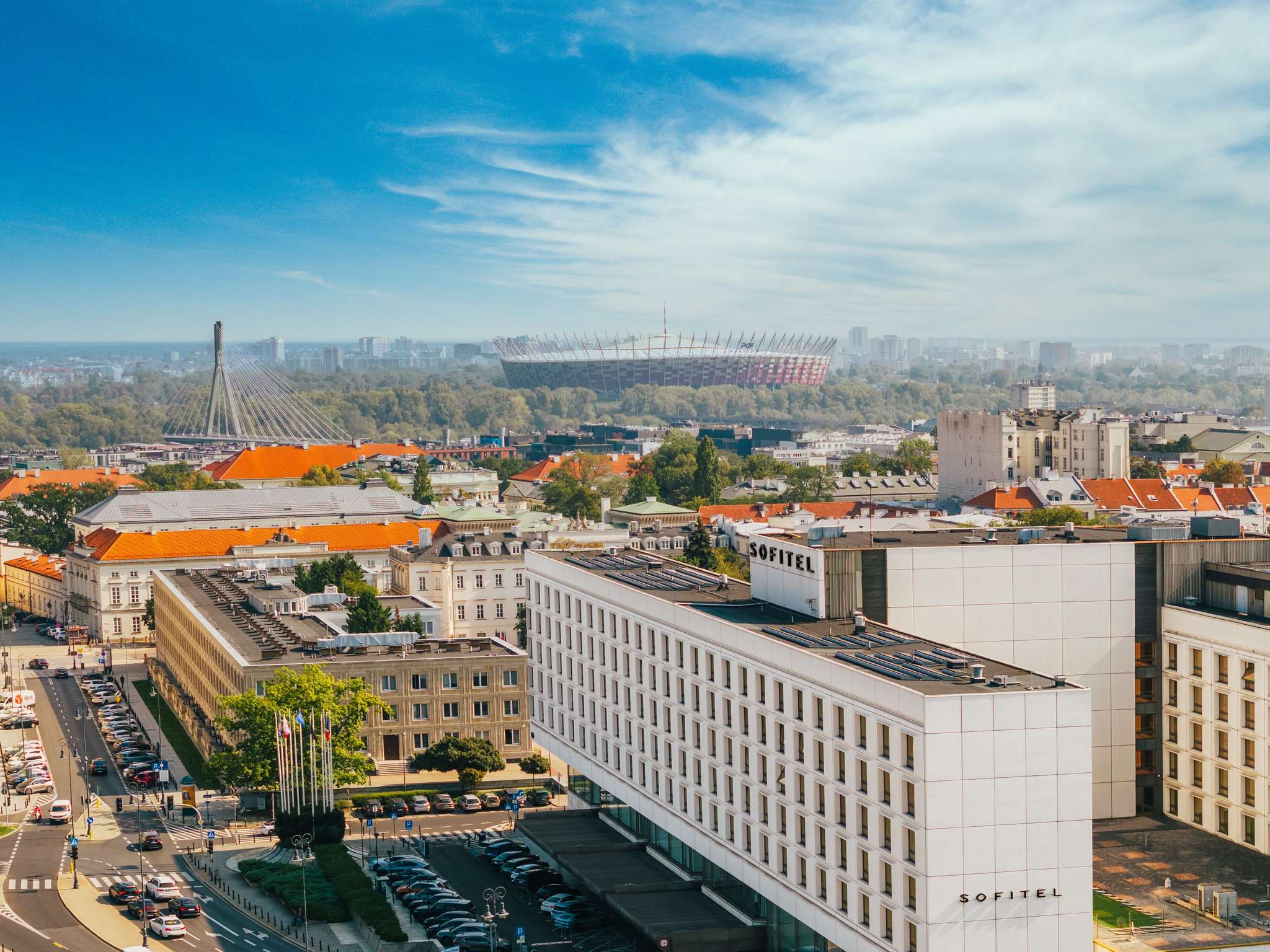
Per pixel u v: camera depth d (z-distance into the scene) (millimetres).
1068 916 119562
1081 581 158000
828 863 133875
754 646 146750
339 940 162000
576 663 198875
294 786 197000
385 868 183750
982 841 118000
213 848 197875
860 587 155375
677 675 166125
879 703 123938
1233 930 126562
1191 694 156250
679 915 154625
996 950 118500
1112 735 159500
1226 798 152250
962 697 117125
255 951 158750
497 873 184625
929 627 156000
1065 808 119125
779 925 145000
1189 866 143000
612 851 179500
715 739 157125
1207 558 160875
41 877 186000
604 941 157750
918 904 118875
